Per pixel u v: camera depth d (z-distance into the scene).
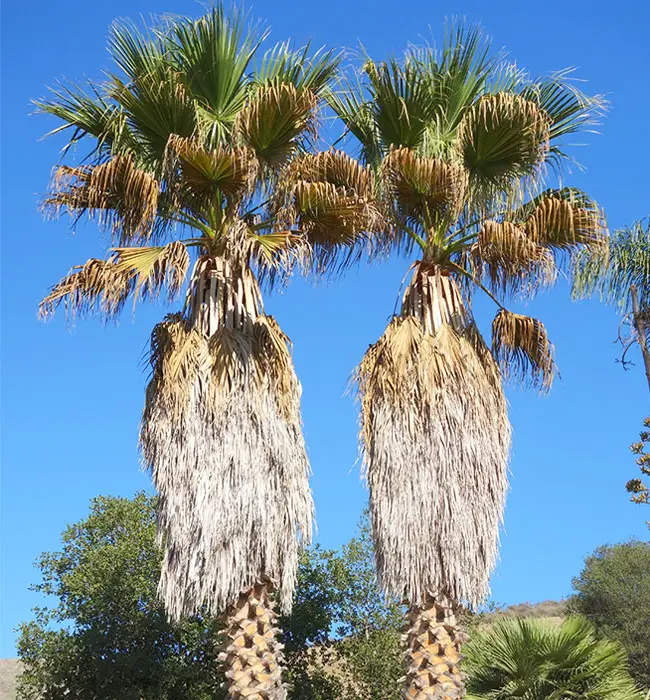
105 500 20.17
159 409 9.71
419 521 9.50
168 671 17.72
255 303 10.31
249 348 9.89
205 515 9.13
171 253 9.47
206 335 10.05
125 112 10.41
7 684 23.16
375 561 9.81
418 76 10.96
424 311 10.58
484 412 9.96
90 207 9.85
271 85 10.20
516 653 12.27
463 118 10.57
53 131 10.34
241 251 9.85
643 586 26.03
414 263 10.80
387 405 9.98
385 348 10.27
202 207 10.49
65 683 18.44
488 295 10.78
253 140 10.05
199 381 9.64
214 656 18.06
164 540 9.41
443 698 9.16
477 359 10.24
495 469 9.83
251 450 9.41
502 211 11.00
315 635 18.84
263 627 9.16
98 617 18.56
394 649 18.69
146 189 9.60
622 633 24.81
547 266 10.09
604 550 28.16
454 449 9.68
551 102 11.20
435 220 10.84
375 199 10.48
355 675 18.84
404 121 11.02
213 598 9.07
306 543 9.54
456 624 9.44
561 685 12.19
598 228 10.41
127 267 9.36
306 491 9.70
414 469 9.65
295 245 9.74
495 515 9.68
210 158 9.64
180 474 9.34
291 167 10.05
